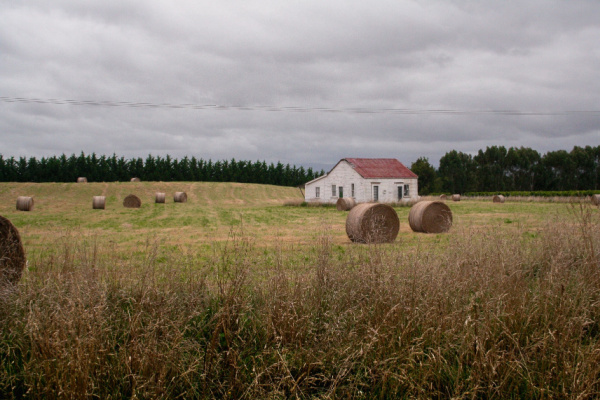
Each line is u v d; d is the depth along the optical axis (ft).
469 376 12.63
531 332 15.16
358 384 13.32
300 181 319.06
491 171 238.48
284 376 12.89
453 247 20.35
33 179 250.37
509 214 78.79
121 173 271.08
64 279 15.66
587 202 22.35
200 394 12.69
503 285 16.84
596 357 12.88
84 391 11.34
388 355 13.73
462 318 14.89
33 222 72.38
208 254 30.09
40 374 12.00
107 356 13.00
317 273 17.02
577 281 17.63
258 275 18.24
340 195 129.70
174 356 12.85
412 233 52.90
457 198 143.54
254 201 181.16
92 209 113.80
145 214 94.73
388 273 16.55
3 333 14.11
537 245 23.25
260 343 14.58
